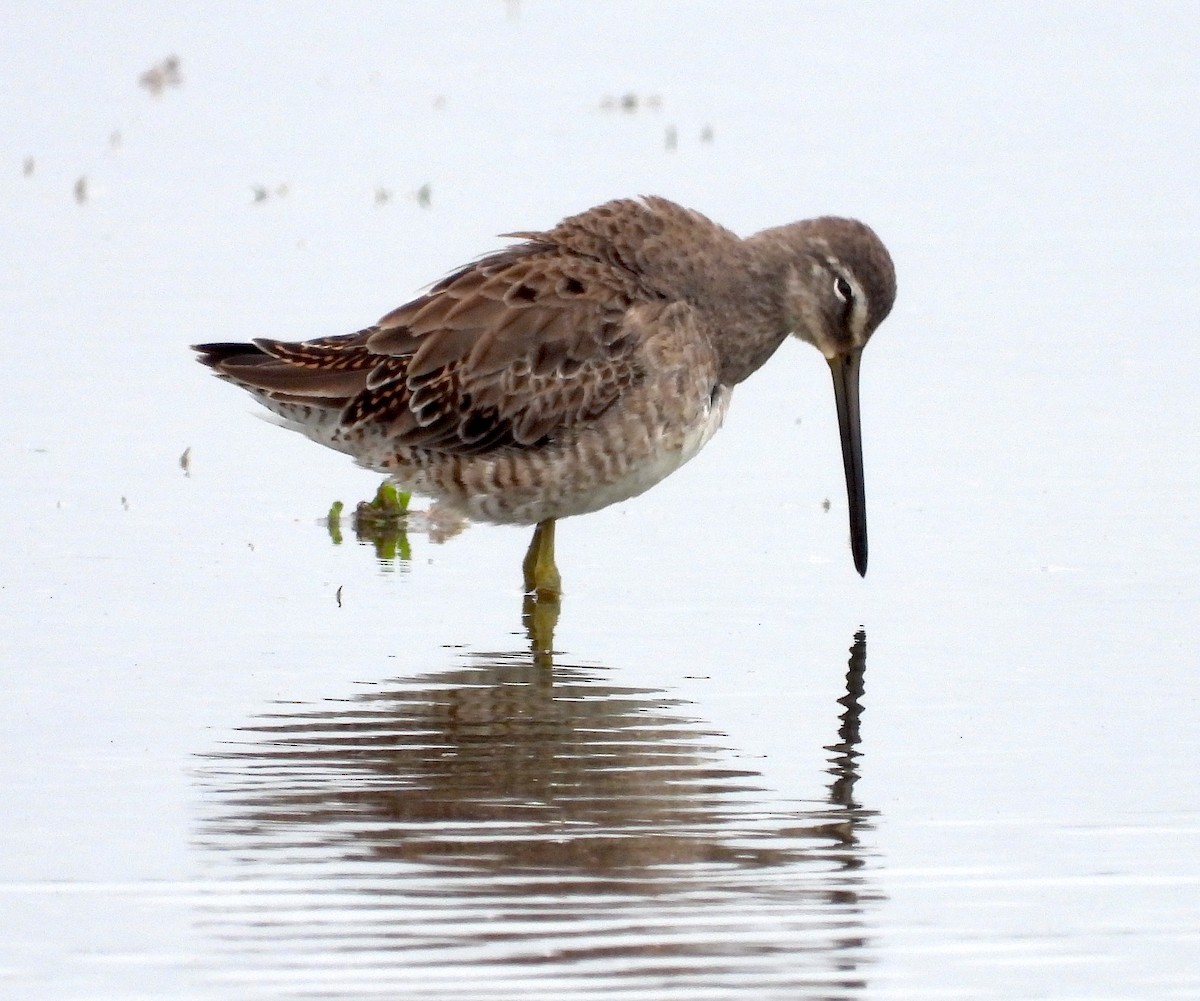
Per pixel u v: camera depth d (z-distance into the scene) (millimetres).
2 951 10109
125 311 20828
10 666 13797
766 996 9781
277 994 9727
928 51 30000
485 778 12164
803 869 11039
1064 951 10219
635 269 15492
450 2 31688
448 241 22609
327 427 15758
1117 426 18562
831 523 16875
